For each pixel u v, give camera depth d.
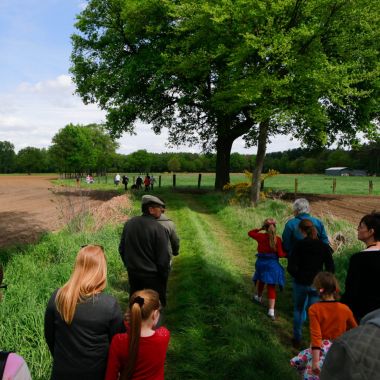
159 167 133.25
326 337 4.00
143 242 5.15
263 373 4.84
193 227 14.48
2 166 141.38
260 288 7.58
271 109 19.17
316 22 19.36
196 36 22.41
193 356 5.25
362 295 3.89
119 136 30.77
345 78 18.55
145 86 27.84
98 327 2.84
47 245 10.47
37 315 5.48
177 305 7.07
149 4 24.56
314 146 30.14
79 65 29.77
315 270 5.70
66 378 2.81
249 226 14.99
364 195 32.91
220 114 28.36
